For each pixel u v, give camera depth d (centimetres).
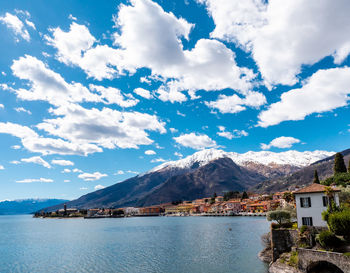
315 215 4784
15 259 7531
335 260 3494
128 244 9856
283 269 4378
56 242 11262
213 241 9444
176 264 6134
